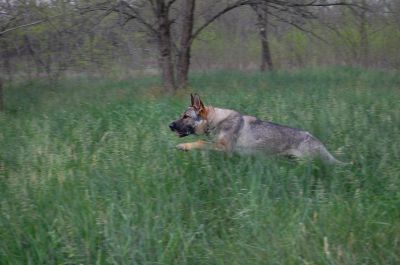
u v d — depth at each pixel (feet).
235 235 13.96
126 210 14.35
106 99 30.32
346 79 38.14
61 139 19.83
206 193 15.76
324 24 36.17
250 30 55.36
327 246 13.15
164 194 15.01
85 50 34.55
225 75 43.60
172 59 38.24
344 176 16.25
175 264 13.19
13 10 29.81
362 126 19.74
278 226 13.87
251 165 16.33
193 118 18.34
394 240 13.62
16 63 40.47
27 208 14.73
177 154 17.33
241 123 17.95
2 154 19.04
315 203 14.84
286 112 21.77
